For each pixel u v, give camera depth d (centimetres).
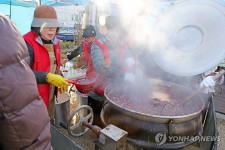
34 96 87
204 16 203
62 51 465
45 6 181
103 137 170
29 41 180
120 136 165
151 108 208
